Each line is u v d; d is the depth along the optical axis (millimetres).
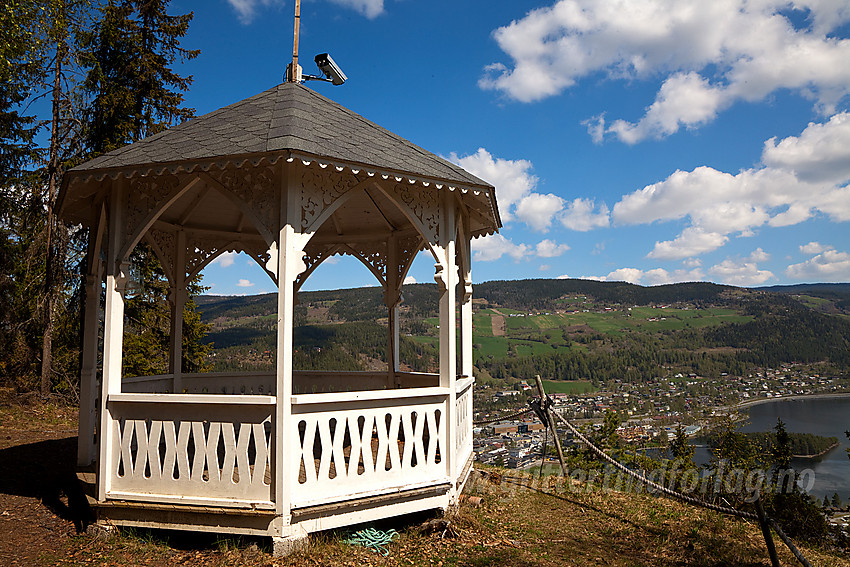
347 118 5914
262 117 5270
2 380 15906
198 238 8102
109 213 5113
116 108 15094
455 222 5820
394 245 8398
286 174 4594
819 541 6664
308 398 4559
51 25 12641
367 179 5055
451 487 5426
